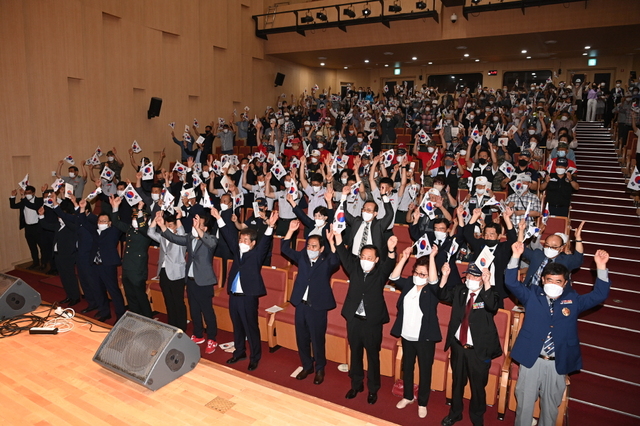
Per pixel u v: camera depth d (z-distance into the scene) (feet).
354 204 28.04
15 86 36.68
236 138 62.75
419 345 16.60
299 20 63.46
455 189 33.30
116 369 15.53
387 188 19.94
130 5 47.29
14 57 36.52
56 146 40.24
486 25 53.16
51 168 39.91
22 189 33.76
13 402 14.11
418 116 58.13
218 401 14.42
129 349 15.84
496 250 18.71
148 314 24.43
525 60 74.43
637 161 35.40
